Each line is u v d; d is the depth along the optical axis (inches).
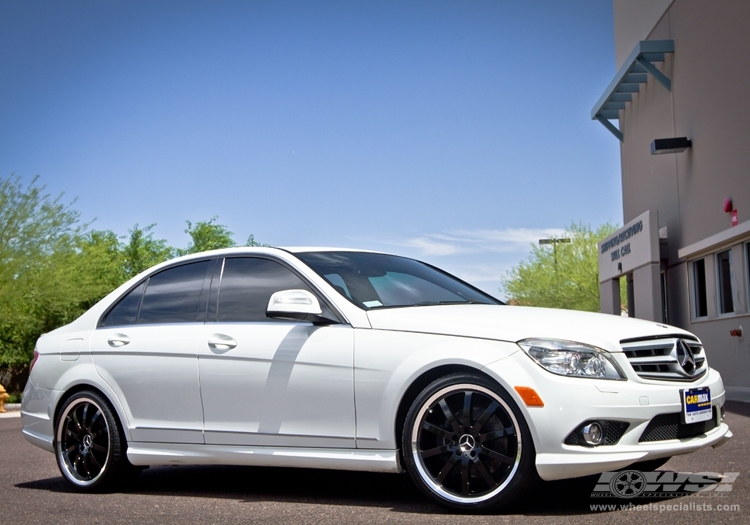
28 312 1120.8
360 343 190.1
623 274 947.3
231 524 172.2
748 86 628.7
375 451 186.5
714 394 186.9
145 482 241.9
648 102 872.9
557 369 169.3
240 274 219.6
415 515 174.6
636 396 169.6
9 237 1015.0
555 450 166.2
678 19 770.8
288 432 197.2
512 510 174.9
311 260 212.4
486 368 172.4
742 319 657.6
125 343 227.6
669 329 189.0
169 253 1806.1
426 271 233.1
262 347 202.8
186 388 213.2
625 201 979.9
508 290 1718.8
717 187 696.4
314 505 191.5
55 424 238.5
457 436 176.4
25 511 197.9
